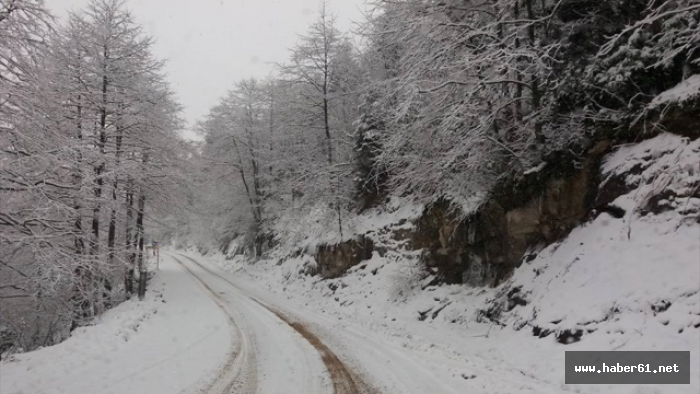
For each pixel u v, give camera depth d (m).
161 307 15.29
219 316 13.91
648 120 8.79
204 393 6.43
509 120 11.70
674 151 7.98
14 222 11.27
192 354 8.84
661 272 7.04
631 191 8.52
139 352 8.92
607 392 5.77
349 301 16.33
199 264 41.06
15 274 14.39
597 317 7.34
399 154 14.73
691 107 7.91
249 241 35.75
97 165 15.32
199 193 26.17
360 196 21.72
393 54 18.09
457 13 11.81
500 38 11.27
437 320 11.72
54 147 11.19
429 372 7.54
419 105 12.20
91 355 8.53
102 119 17.12
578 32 10.52
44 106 10.56
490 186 12.02
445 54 11.23
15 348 16.56
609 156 9.40
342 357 8.74
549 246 10.17
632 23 9.67
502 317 9.94
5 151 10.20
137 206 23.00
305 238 25.19
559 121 10.30
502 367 7.55
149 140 19.14
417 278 14.27
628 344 6.48
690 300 6.35
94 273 14.63
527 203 10.82
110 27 17.28
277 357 8.70
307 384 6.88
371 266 17.70
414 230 16.47
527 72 10.41
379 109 19.27
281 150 31.09
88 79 16.58
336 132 24.39
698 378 5.29
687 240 7.14
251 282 26.83
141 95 18.17
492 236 11.81
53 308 15.38
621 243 8.20
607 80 9.27
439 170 12.65
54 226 12.77
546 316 8.34
